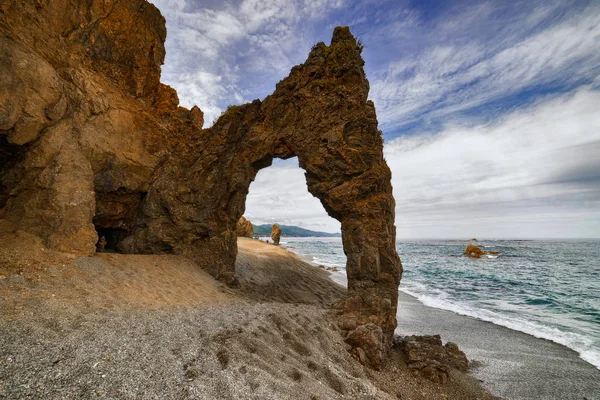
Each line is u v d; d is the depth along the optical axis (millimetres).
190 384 5008
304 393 5922
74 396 4012
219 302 11766
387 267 13336
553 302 24969
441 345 12258
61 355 4922
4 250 8844
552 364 12070
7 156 10742
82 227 11461
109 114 14562
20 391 3850
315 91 16469
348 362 9164
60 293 7766
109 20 15508
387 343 11461
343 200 14234
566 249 114688
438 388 9570
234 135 18562
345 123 15094
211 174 18031
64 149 11789
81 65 13820
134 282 10820
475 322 18125
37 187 10867
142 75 17312
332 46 17000
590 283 35594
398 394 8609
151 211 16766
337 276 35750
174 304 9906
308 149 15789
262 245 50344
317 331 10461
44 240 10320
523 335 15812
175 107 19828
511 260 68500
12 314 5887
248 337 7977
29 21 11102
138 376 4875
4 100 9555
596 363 12227
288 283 23078
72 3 13539
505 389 10016
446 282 35750
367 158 14516
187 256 16969
